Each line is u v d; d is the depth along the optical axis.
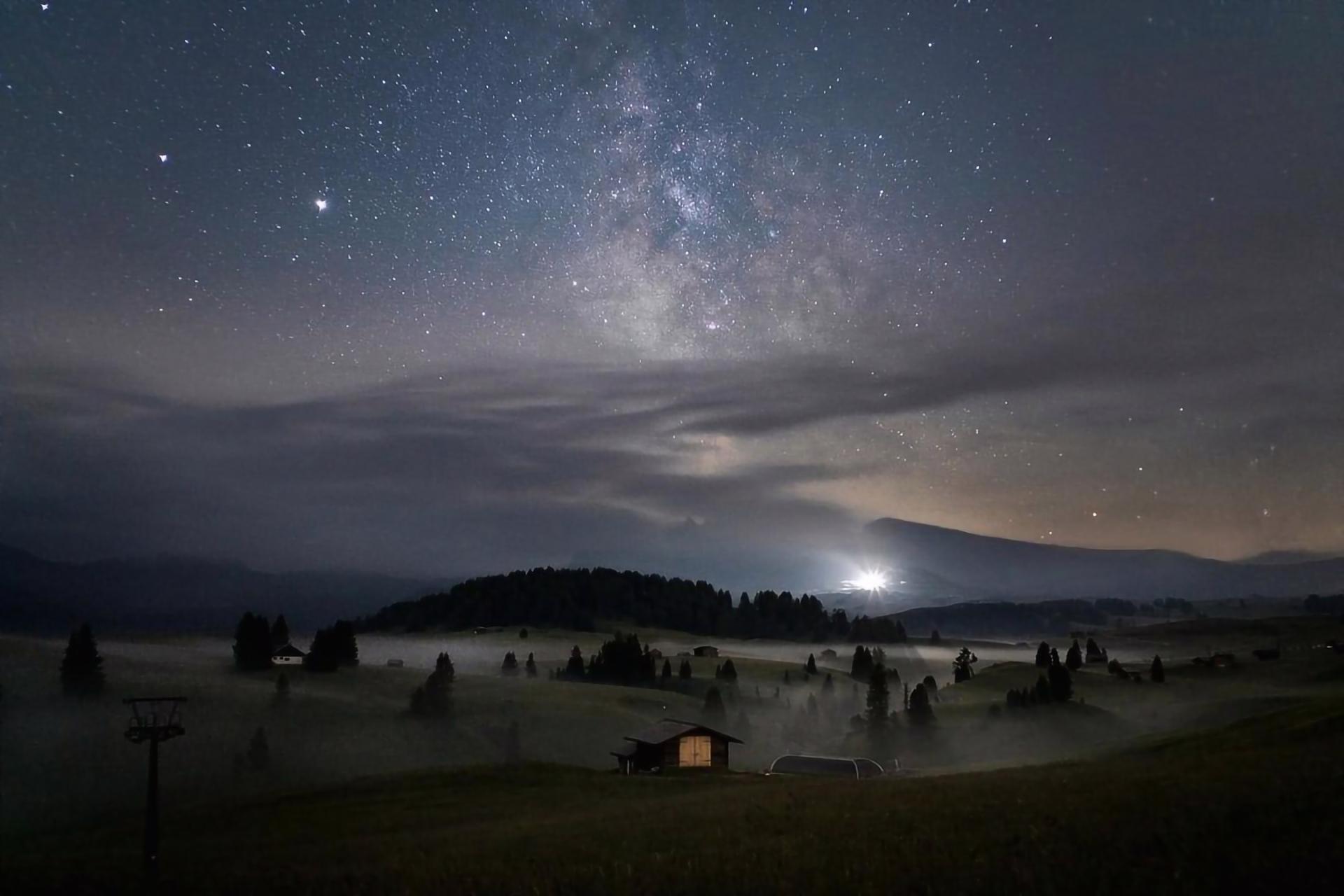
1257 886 18.45
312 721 105.50
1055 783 34.56
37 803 71.50
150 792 34.38
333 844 37.56
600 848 28.44
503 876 25.19
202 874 32.00
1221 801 25.77
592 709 130.00
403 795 54.31
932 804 31.89
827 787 43.94
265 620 146.25
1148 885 19.16
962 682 173.75
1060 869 20.64
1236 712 109.38
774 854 24.89
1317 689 129.75
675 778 59.59
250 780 83.38
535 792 53.16
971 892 19.59
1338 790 25.73
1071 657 173.38
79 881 32.16
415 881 25.72
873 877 21.44
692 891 21.53
